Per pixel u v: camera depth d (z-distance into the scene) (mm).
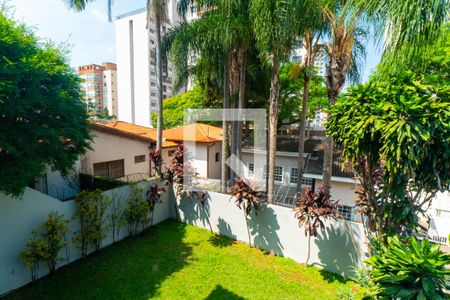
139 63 36188
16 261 4906
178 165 8727
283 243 6344
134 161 12500
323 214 5277
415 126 2990
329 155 7141
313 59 8789
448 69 6305
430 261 2791
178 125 18953
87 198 6078
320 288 5074
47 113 4758
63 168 5480
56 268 5629
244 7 7191
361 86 3744
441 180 3604
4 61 3912
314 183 10828
